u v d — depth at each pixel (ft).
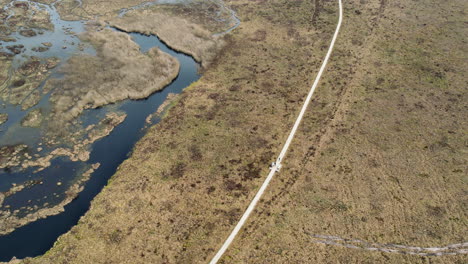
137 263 80.33
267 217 90.53
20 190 99.35
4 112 127.34
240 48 167.32
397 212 90.84
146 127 121.90
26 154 110.63
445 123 118.42
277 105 129.80
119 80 142.00
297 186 98.63
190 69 154.92
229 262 80.53
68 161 108.68
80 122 123.54
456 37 164.86
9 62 153.79
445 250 81.82
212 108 128.57
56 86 139.13
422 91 133.69
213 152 109.70
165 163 106.01
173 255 81.97
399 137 114.01
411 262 79.61
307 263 79.92
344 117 123.44
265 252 82.48
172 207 92.84
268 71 149.69
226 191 97.14
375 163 105.19
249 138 114.93
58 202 96.48
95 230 87.35
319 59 157.58
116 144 115.14
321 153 109.19
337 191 96.99
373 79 142.51
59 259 81.15
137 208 92.53
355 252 82.07
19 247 85.30
